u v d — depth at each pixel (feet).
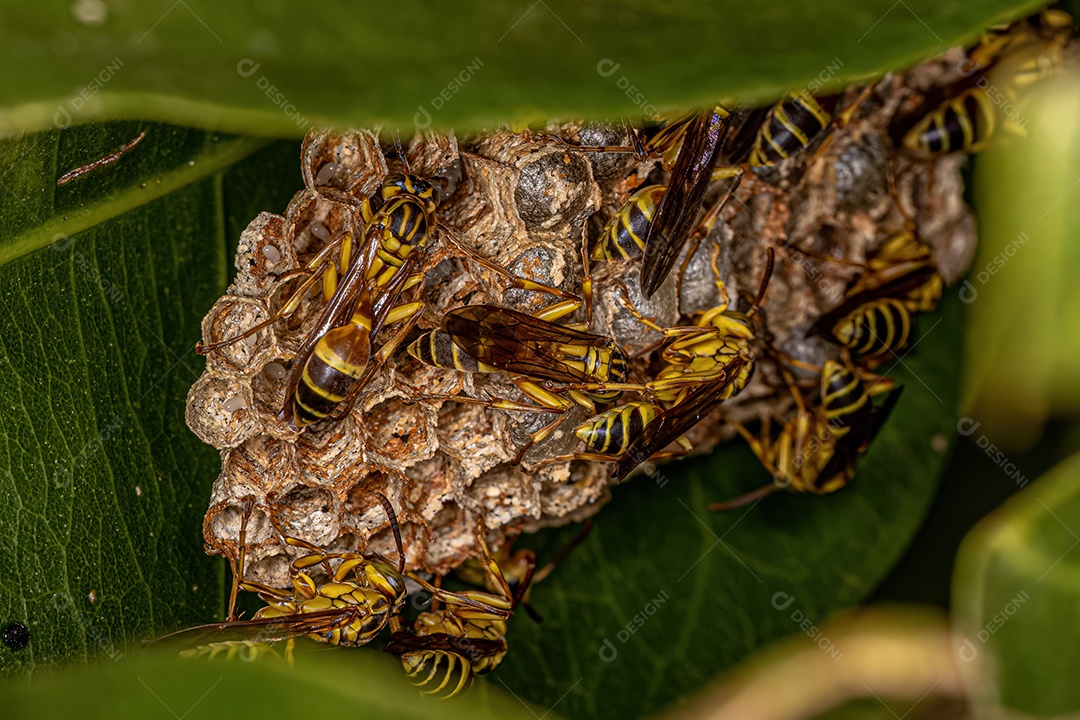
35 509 0.56
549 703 0.61
